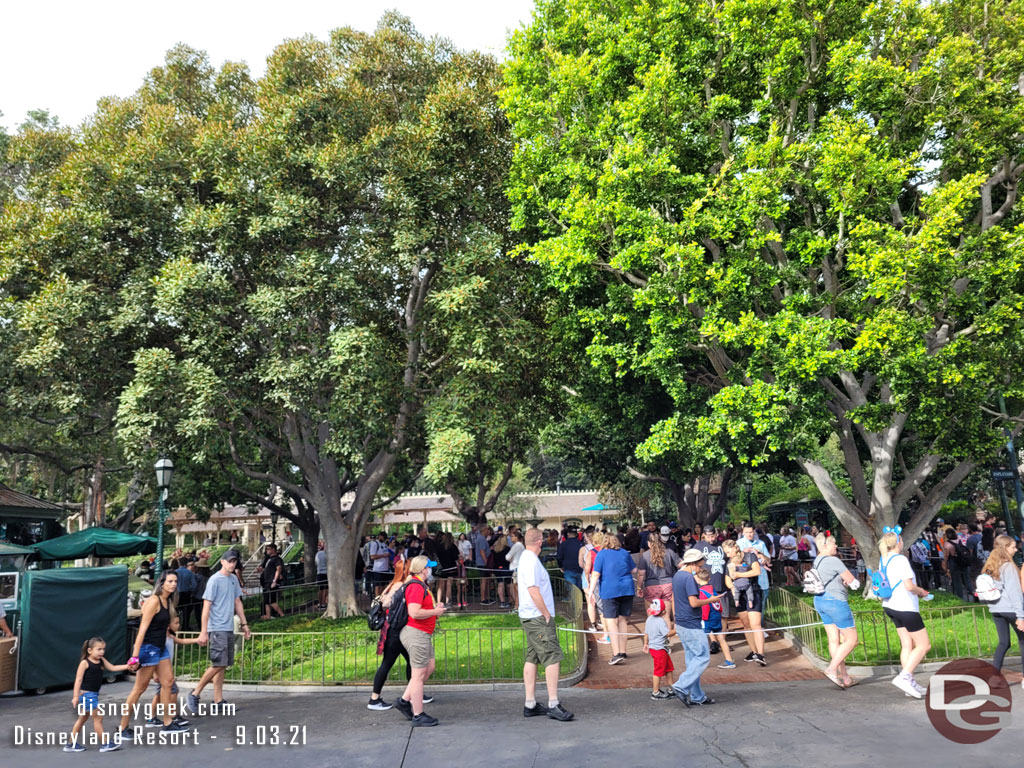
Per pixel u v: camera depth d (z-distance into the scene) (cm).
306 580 2566
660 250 1394
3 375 2062
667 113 1448
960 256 1274
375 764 677
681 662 1183
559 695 982
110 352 1658
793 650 1230
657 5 1531
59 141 1939
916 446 2016
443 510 3862
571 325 1730
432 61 1816
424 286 1786
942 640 1106
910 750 636
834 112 1455
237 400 1609
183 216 1611
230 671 1221
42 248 1580
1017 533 2472
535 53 1642
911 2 1414
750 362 1379
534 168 1609
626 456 3027
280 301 1518
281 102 1680
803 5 1446
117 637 1300
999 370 1293
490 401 1616
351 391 1535
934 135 1492
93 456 3088
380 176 1659
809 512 3616
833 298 1430
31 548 1844
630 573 1235
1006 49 1372
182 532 4588
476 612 1723
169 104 1775
